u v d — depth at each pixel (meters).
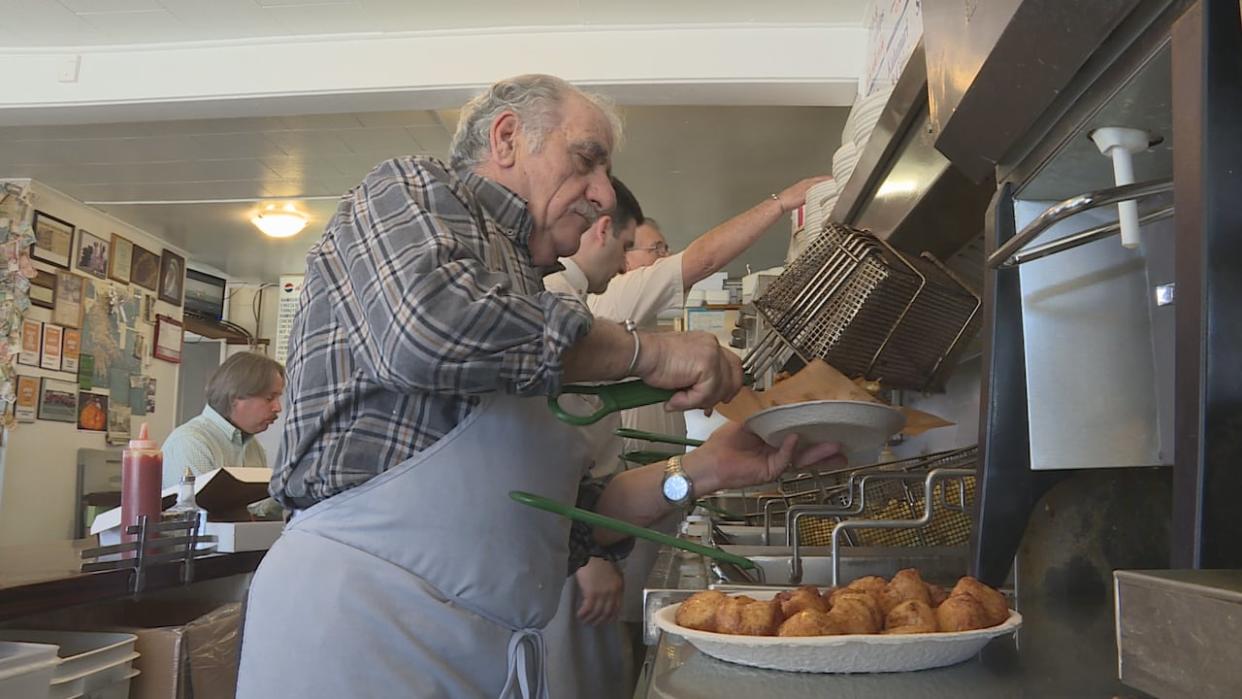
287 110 3.51
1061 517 1.19
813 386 1.39
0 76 3.47
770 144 4.28
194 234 5.75
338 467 1.05
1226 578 0.46
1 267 4.59
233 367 3.31
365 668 0.99
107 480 5.25
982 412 1.04
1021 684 0.75
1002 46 0.85
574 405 1.30
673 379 1.01
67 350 4.95
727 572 1.49
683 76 3.25
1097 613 1.06
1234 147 0.59
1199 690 0.43
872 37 2.55
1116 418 0.98
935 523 1.80
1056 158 0.91
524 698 1.11
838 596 0.90
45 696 1.37
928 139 1.48
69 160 4.46
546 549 1.16
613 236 1.96
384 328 0.90
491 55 3.32
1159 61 0.69
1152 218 0.79
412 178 1.05
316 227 5.61
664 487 1.39
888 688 0.74
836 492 2.13
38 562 1.79
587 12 3.20
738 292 4.39
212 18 3.24
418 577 1.05
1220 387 0.58
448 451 1.06
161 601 2.14
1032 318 1.00
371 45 3.36
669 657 0.87
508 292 0.90
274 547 1.10
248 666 1.03
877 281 1.50
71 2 3.12
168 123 4.00
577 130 1.18
